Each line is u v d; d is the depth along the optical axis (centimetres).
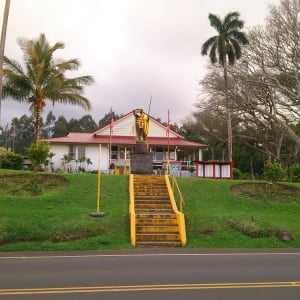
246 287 955
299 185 2798
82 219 1975
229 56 5356
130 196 2309
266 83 4866
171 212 2130
